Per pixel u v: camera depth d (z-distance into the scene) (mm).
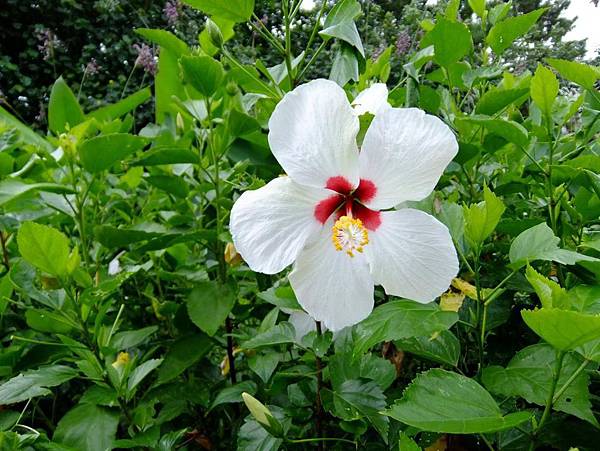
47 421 429
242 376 459
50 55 1914
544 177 413
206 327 388
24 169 456
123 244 406
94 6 2299
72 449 312
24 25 2340
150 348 459
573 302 270
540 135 463
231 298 403
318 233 293
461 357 356
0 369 369
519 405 337
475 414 234
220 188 468
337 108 275
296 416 349
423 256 281
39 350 390
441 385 247
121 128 615
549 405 245
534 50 807
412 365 423
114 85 2236
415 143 274
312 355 365
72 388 483
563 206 382
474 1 531
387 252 287
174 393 391
